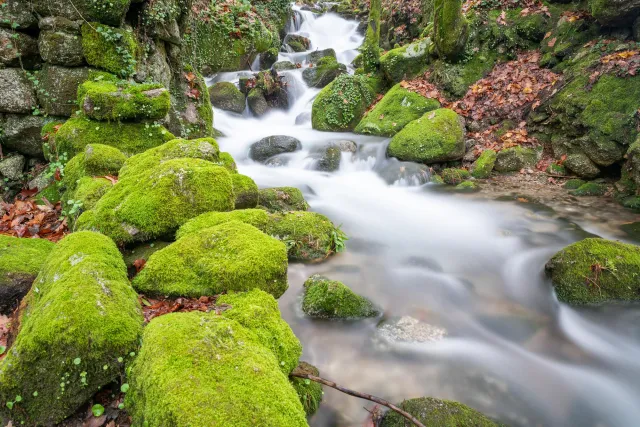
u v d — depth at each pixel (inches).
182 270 117.1
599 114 302.4
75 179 182.2
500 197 307.4
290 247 208.7
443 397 134.3
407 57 458.6
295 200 254.7
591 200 293.1
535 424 126.3
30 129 223.8
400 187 339.0
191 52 358.3
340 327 163.9
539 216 274.1
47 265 114.0
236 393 72.7
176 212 139.5
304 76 565.9
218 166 153.4
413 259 227.6
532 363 152.3
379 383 138.5
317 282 177.0
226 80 545.3
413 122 377.7
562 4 400.5
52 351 84.1
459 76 410.3
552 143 342.0
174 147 171.6
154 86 214.5
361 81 460.1
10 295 124.0
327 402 127.6
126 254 134.6
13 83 213.3
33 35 216.5
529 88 368.2
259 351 85.7
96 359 84.9
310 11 866.8
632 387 143.3
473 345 160.1
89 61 217.5
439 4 405.4
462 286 202.4
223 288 112.2
